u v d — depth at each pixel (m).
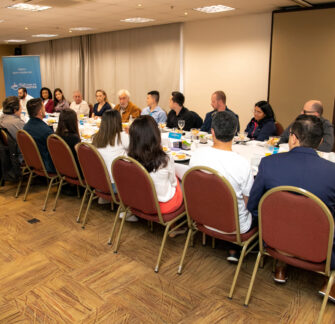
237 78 6.45
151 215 2.34
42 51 11.08
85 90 9.67
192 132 3.64
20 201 3.64
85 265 2.44
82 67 9.68
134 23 7.11
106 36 8.78
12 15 6.01
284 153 1.76
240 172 1.94
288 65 5.50
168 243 2.73
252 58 6.16
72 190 3.82
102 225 3.05
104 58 9.00
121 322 1.89
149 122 2.21
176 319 1.91
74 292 2.15
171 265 2.43
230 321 1.89
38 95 9.90
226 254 2.57
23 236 2.87
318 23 5.06
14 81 9.92
